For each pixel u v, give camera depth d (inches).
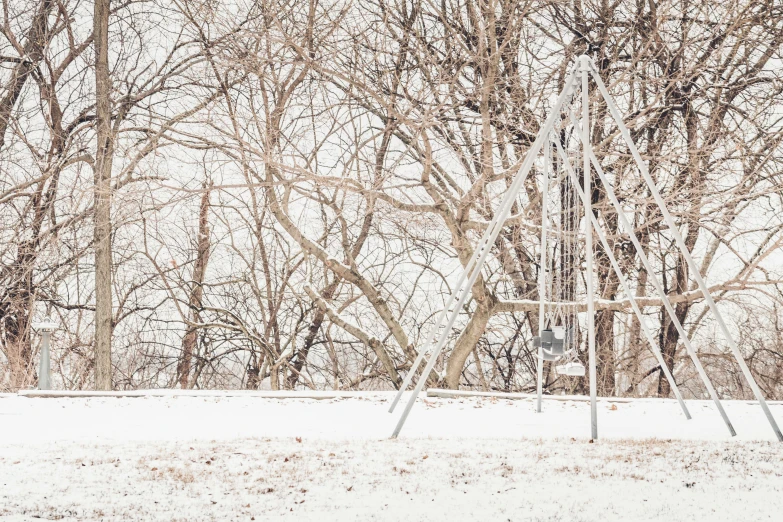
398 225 743.1
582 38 703.1
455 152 665.0
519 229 725.9
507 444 342.6
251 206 850.1
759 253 772.0
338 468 280.5
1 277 768.3
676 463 291.0
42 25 812.6
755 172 689.0
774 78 720.3
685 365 853.8
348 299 852.0
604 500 230.8
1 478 263.9
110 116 747.4
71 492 243.1
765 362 825.5
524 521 207.3
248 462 293.7
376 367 855.7
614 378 781.9
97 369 717.9
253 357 877.2
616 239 716.0
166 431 391.9
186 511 219.1
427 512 217.0
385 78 714.2
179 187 695.1
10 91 797.9
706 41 703.7
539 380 482.9
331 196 792.9
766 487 249.6
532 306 714.8
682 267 761.6
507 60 705.6
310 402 517.3
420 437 372.8
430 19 736.3
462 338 733.3
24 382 754.8
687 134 722.8
